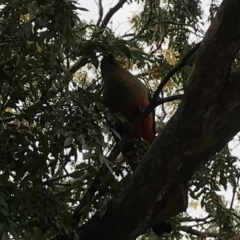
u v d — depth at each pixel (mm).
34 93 2564
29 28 2273
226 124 2354
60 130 2293
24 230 2617
